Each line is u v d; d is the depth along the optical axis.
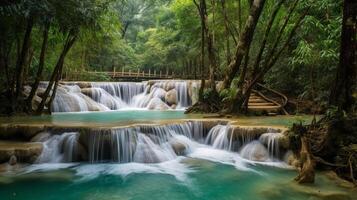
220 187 6.04
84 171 6.90
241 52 11.21
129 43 40.38
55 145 7.68
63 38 12.53
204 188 5.99
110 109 15.92
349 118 6.66
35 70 15.05
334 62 11.09
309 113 12.34
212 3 14.26
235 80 14.05
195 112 12.58
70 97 14.43
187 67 30.16
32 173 6.69
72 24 9.82
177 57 29.17
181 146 8.30
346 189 5.65
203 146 9.05
